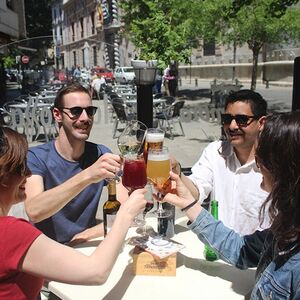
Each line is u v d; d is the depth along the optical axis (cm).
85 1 4912
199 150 894
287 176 135
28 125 1035
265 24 1306
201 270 199
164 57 556
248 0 741
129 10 1265
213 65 3466
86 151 271
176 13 857
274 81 2831
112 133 1125
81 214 258
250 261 188
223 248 194
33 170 248
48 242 146
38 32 4691
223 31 1421
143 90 538
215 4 1231
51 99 1198
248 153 256
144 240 206
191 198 204
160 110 1088
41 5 4653
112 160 204
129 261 205
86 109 255
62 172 260
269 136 140
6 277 143
